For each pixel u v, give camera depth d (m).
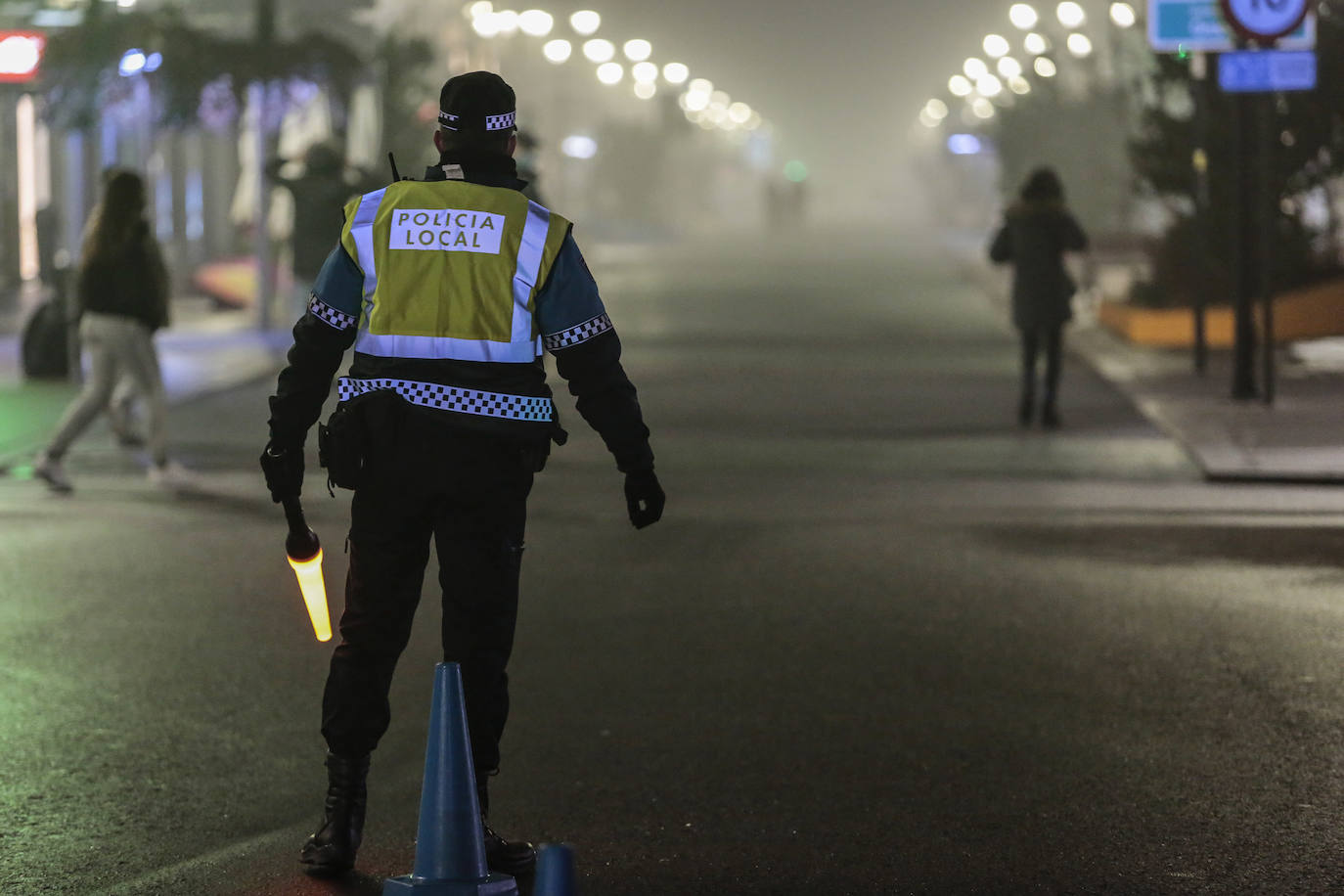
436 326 13.65
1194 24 49.06
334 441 13.59
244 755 17.83
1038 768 17.33
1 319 71.19
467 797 13.20
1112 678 20.62
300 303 64.31
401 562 14.05
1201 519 30.73
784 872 14.63
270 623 23.45
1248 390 45.06
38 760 17.59
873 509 32.22
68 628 23.08
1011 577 26.28
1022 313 42.56
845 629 23.20
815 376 54.25
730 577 26.47
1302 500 32.69
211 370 54.38
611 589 25.70
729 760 17.67
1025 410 43.12
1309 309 60.03
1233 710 19.25
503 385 13.72
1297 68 42.81
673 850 15.15
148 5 74.00
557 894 9.45
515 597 14.27
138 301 33.56
